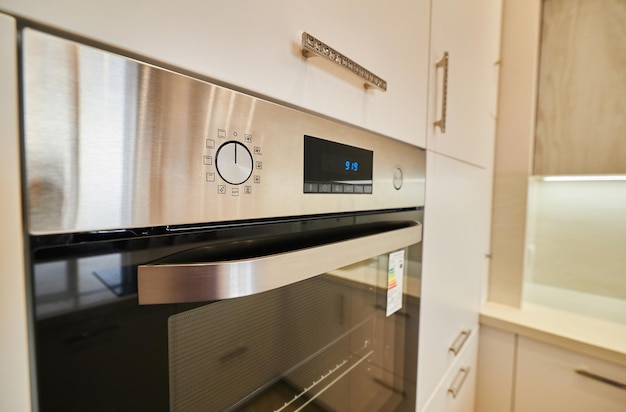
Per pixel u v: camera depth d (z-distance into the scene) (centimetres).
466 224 101
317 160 42
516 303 127
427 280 75
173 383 29
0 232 20
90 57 22
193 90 28
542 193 134
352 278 52
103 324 24
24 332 21
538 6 117
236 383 36
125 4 24
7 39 19
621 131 111
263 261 31
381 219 56
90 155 23
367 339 57
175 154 27
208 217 30
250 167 33
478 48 99
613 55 111
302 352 44
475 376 124
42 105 20
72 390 23
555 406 108
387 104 56
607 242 120
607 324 113
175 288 26
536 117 126
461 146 92
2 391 21
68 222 22
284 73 37
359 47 48
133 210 25
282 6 36
